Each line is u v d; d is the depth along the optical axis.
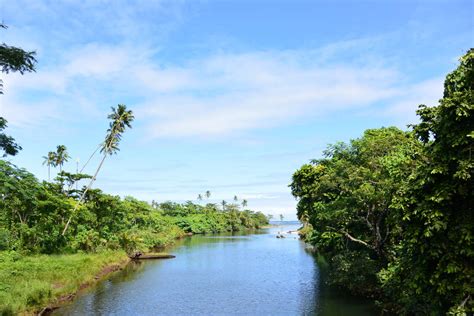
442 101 12.08
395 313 20.03
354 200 25.48
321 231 34.66
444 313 13.13
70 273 30.47
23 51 11.42
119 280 34.59
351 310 22.20
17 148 14.80
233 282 33.31
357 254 26.36
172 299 26.88
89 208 52.38
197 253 58.09
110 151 56.16
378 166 26.66
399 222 14.02
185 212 137.75
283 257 51.66
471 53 11.71
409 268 13.79
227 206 160.25
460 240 11.32
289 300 25.95
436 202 11.92
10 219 38.31
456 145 11.25
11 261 29.80
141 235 62.38
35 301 22.45
